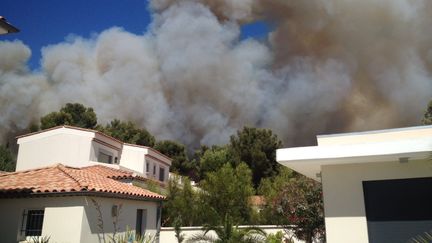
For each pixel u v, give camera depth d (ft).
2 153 149.18
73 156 101.55
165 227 70.85
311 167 40.04
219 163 156.87
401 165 35.06
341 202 36.01
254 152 151.23
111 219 51.11
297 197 59.82
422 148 30.73
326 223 35.91
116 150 115.34
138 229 61.52
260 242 50.14
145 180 80.89
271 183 100.73
